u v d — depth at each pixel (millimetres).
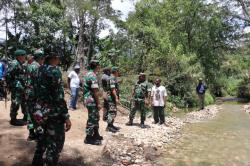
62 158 7785
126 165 8312
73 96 13641
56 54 6121
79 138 9266
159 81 14461
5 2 27734
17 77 8961
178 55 25375
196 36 32938
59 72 6059
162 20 30141
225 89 45250
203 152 10234
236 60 41969
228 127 15352
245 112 22484
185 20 32062
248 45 38250
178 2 31625
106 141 9492
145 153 9414
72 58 30812
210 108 24391
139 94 12773
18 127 9125
